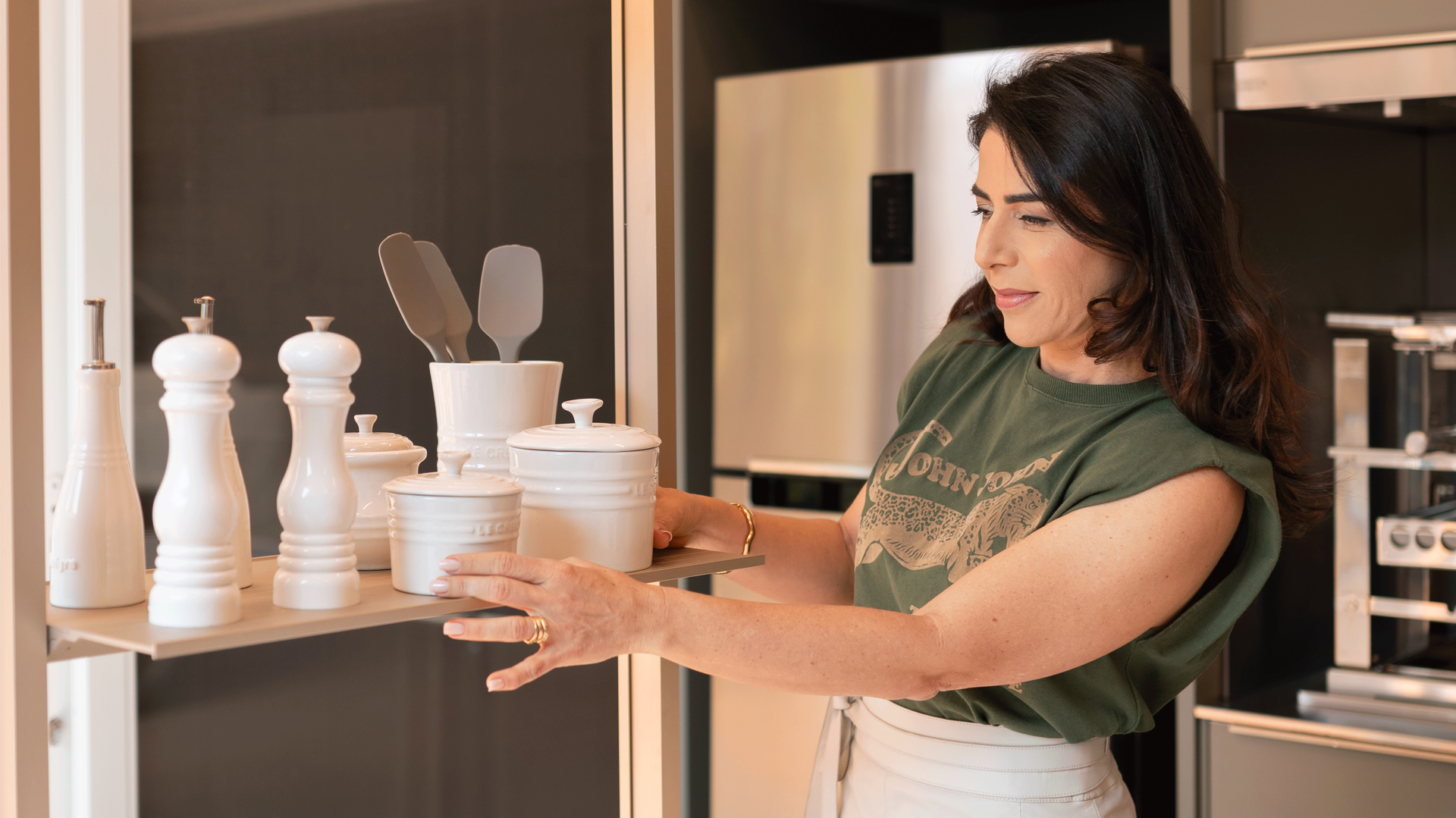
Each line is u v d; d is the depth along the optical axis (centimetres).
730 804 208
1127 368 99
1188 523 88
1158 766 205
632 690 93
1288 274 180
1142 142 91
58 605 64
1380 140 200
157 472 157
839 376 200
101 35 154
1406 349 170
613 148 94
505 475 80
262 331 153
